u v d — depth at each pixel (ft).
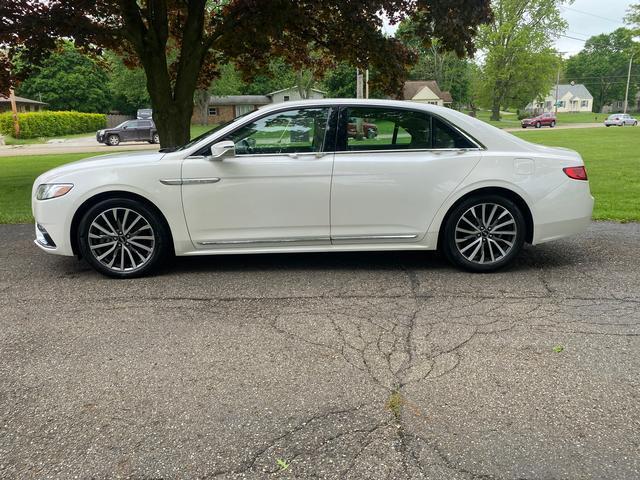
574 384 9.56
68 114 155.84
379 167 15.28
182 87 32.89
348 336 11.64
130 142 104.73
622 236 20.43
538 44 196.75
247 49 36.24
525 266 16.72
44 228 15.39
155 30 31.65
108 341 11.48
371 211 15.52
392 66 34.12
